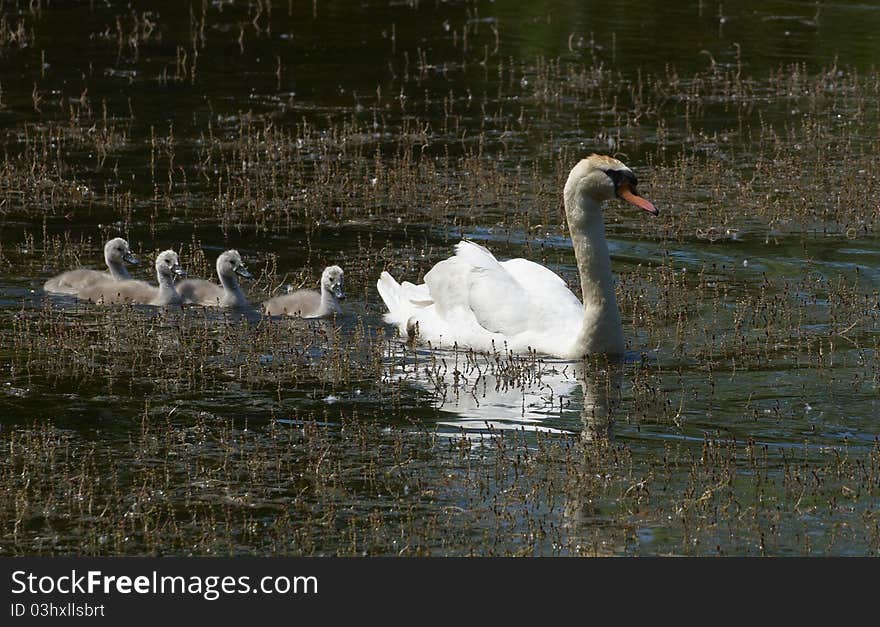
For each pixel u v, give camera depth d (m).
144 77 32.28
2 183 23.89
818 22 38.47
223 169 25.23
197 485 13.04
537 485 12.97
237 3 40.97
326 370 16.20
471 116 29.17
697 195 23.50
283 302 18.59
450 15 39.72
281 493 12.89
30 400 15.11
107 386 15.59
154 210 22.75
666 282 19.12
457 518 12.41
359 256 20.61
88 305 18.67
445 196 23.19
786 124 28.28
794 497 12.74
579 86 31.75
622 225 22.05
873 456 13.40
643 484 12.88
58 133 26.80
